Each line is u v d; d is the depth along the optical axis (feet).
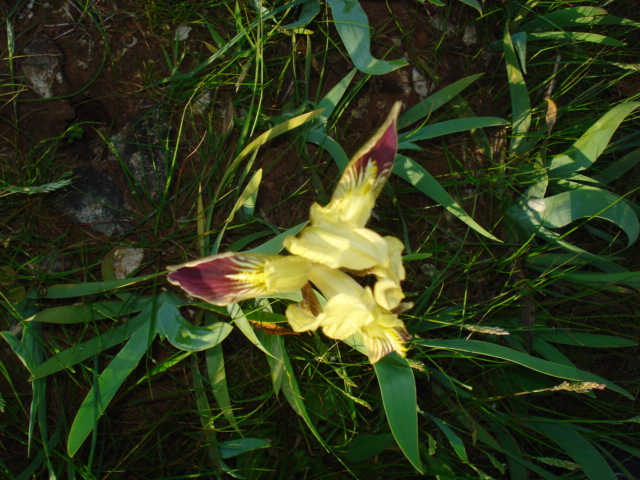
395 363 0.66
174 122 0.81
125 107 0.81
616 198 0.76
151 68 0.81
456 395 0.76
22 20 0.79
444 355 0.76
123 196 0.79
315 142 0.80
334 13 0.76
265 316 0.69
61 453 0.72
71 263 0.76
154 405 0.76
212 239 0.79
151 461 0.75
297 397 0.67
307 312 0.60
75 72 0.80
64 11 0.80
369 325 0.59
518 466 0.79
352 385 0.72
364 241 0.55
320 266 0.59
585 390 0.65
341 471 0.78
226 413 0.70
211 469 0.76
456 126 0.76
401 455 0.80
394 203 0.81
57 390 0.72
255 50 0.79
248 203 0.75
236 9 0.78
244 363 0.79
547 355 0.81
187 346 0.68
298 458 0.77
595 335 0.80
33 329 0.71
